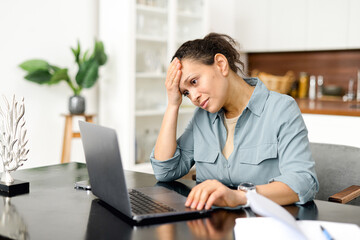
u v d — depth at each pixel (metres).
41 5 3.34
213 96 1.35
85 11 3.63
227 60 1.39
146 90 3.63
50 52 3.42
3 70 3.15
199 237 0.94
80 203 1.21
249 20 4.50
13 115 1.35
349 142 3.06
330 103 3.82
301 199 1.21
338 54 4.24
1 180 1.36
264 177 1.41
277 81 4.09
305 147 1.33
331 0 3.96
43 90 3.39
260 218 0.99
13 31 3.19
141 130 3.64
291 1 4.20
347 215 1.11
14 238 0.94
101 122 3.71
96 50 3.29
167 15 3.72
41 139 3.41
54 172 1.63
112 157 1.04
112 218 1.07
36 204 1.20
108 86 3.61
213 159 1.48
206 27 4.04
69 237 0.94
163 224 1.02
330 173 1.75
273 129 1.38
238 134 1.44
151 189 1.32
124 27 3.44
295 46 4.20
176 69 1.40
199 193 1.12
